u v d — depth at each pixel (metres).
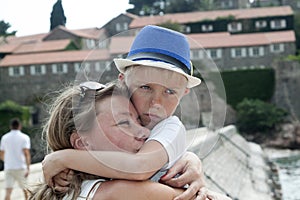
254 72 79.19
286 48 84.31
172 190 2.26
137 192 2.20
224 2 116.44
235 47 84.62
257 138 73.94
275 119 74.31
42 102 2.54
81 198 2.26
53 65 80.81
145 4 110.00
